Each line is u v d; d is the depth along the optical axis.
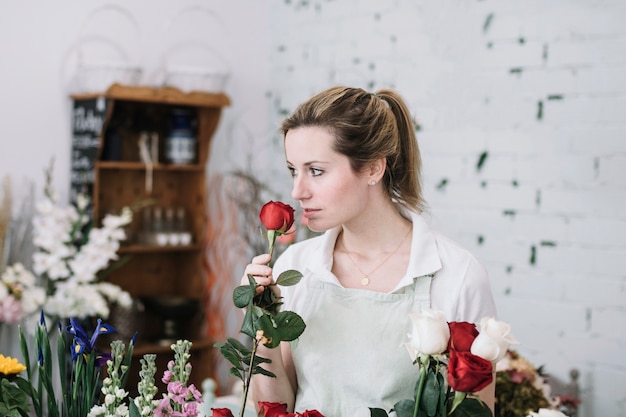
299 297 1.85
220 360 4.43
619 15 3.14
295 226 3.96
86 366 1.57
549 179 3.36
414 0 3.87
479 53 3.60
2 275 3.68
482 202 3.59
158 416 1.44
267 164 4.69
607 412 3.19
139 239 4.16
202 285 4.33
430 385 1.39
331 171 1.68
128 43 4.19
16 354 3.86
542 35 3.38
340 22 4.25
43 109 3.97
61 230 3.71
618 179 3.15
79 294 3.67
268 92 4.67
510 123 3.49
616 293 3.16
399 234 1.83
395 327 1.73
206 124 4.26
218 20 4.48
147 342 4.12
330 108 1.68
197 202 4.31
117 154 4.00
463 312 1.74
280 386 1.83
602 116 3.19
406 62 3.92
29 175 3.94
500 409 2.65
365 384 1.72
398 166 1.83
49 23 3.96
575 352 3.29
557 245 3.34
